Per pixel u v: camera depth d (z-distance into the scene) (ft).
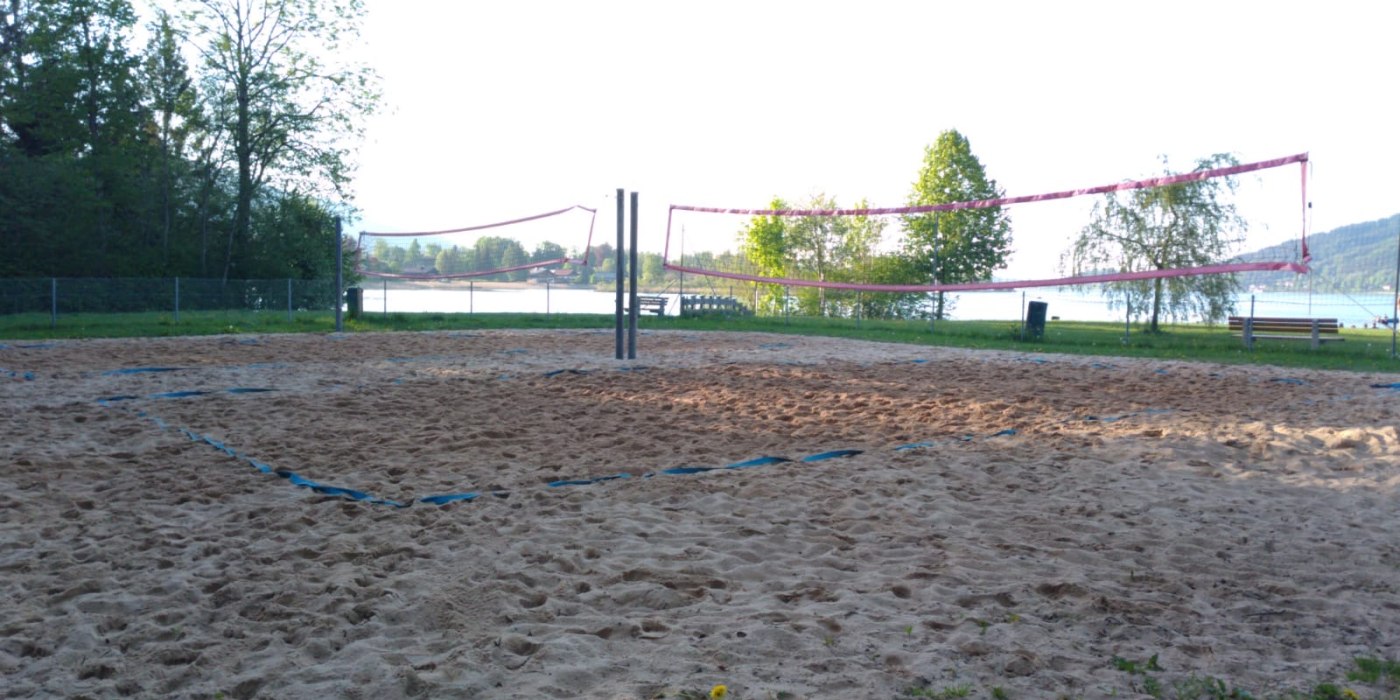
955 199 109.70
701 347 52.03
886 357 46.03
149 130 96.53
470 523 15.83
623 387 33.04
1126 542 14.76
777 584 12.80
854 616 11.44
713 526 15.75
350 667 9.95
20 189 84.07
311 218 103.60
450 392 31.58
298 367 39.17
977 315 121.08
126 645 10.77
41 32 88.12
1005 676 9.73
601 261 118.32
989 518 16.19
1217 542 14.82
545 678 9.59
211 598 12.23
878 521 16.03
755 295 111.34
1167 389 33.27
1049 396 31.14
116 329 60.70
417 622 11.35
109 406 27.89
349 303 73.77
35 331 58.85
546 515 16.34
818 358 45.14
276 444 22.33
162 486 18.31
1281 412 27.63
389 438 23.11
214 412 27.02
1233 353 49.70
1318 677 9.73
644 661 10.05
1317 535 15.26
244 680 9.58
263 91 92.53
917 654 10.23
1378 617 11.57
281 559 13.92
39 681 9.83
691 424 25.58
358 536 14.98
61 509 16.71
